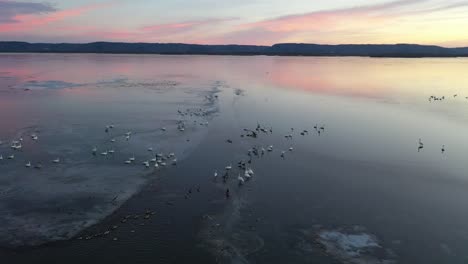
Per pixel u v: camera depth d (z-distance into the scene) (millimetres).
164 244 28172
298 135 57750
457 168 43969
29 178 39156
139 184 38281
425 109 77938
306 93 100812
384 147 51812
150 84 118250
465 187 38719
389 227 31016
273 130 60500
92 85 113688
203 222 31297
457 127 62812
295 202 35125
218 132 58938
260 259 26641
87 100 86062
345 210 33688
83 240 28328
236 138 55656
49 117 67375
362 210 33719
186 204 34344
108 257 26484
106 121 64750
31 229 29531
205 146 51562
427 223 31672
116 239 28578
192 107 78312
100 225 30406
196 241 28625
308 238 29297
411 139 55719
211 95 94875
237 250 27609
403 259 26906
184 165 44062
